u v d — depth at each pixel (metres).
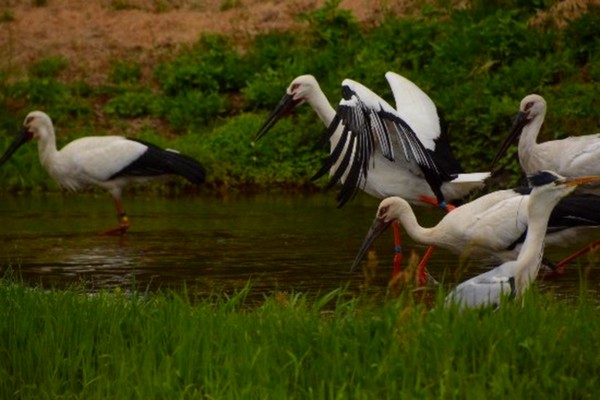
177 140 21.41
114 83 23.59
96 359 8.22
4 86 23.05
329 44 23.25
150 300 9.88
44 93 22.88
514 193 11.95
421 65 22.23
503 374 7.19
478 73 21.02
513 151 18.91
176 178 20.58
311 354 7.95
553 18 22.09
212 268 13.15
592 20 21.39
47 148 18.06
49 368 7.93
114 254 14.27
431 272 12.93
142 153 17.69
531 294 8.73
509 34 21.62
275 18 24.59
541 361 7.59
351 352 7.85
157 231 16.11
